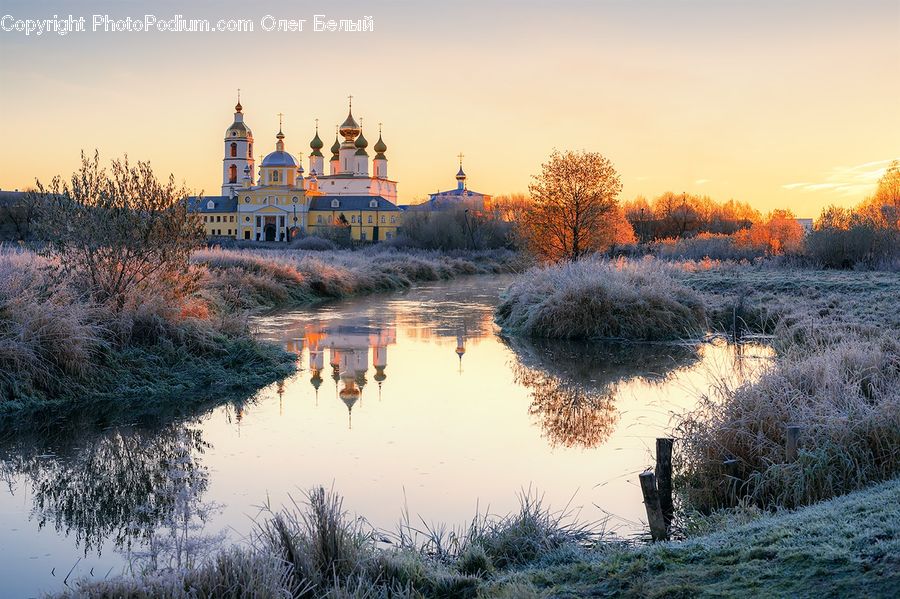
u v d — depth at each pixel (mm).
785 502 8398
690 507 8992
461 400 15180
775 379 10219
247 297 30469
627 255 57875
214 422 13234
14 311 14289
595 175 42531
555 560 7180
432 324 27484
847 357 11094
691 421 10078
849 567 5324
